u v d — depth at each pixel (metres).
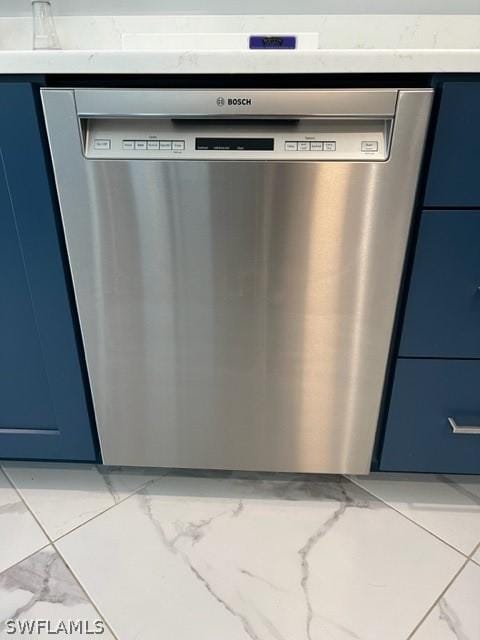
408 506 0.97
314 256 0.72
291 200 0.68
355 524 0.92
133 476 1.04
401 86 0.66
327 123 0.66
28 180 0.70
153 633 0.74
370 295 0.75
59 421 0.92
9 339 0.84
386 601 0.78
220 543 0.89
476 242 0.71
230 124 0.67
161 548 0.88
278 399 0.86
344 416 0.87
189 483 1.03
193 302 0.77
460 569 0.84
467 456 0.89
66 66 0.64
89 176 0.69
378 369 0.82
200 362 0.83
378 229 0.70
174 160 0.67
